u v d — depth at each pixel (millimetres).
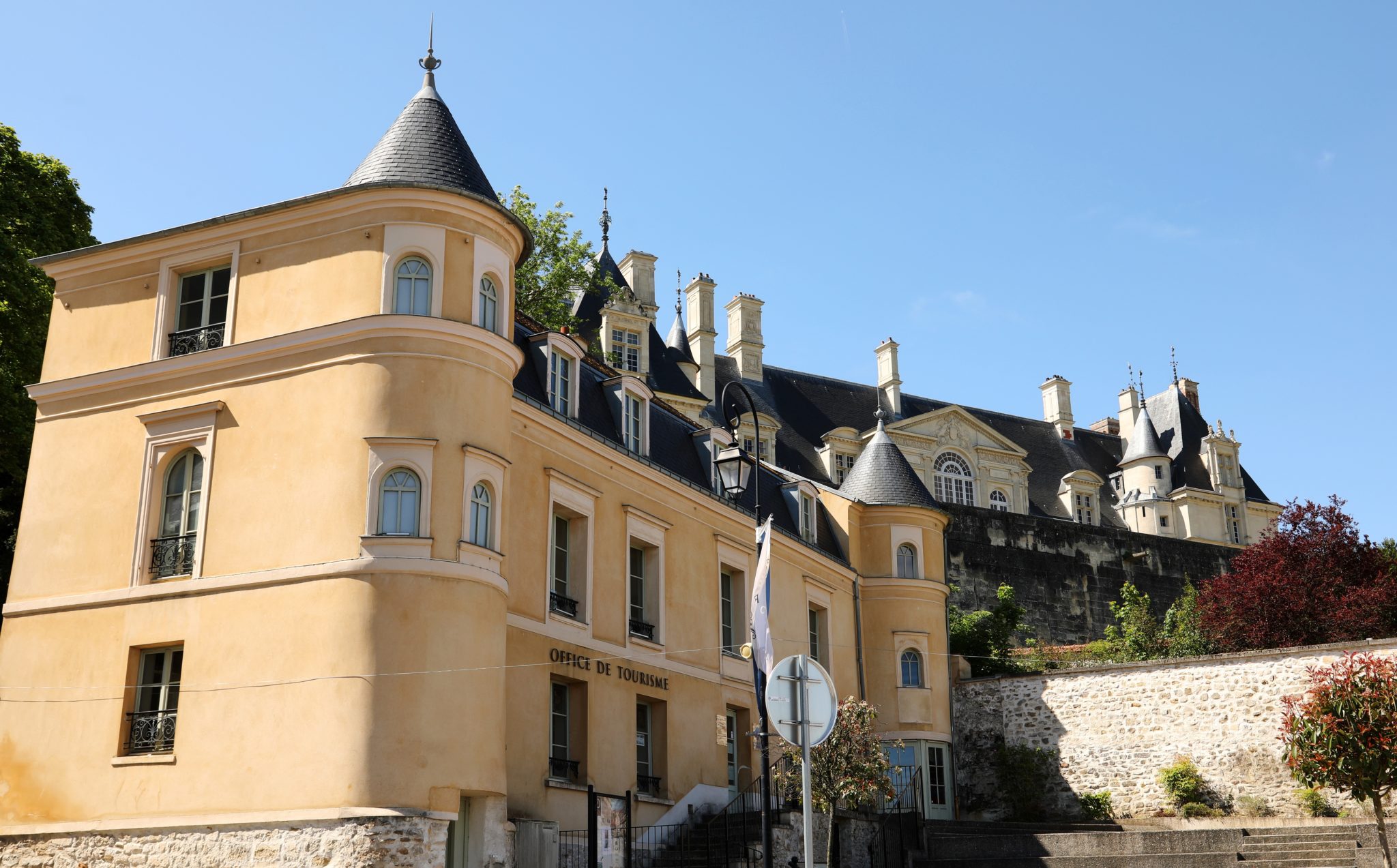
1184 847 22750
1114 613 43031
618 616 21141
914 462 55000
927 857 24250
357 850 15031
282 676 16219
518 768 18156
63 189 25906
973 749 29562
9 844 17094
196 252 18766
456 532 16641
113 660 17391
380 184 17516
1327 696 19734
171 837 16156
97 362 18969
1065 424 63375
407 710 15680
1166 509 61906
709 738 22984
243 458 17422
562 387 21047
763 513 26219
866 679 29141
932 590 30172
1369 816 24453
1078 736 28219
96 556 18000
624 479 21984
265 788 15844
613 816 17578
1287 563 33281
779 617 25844
